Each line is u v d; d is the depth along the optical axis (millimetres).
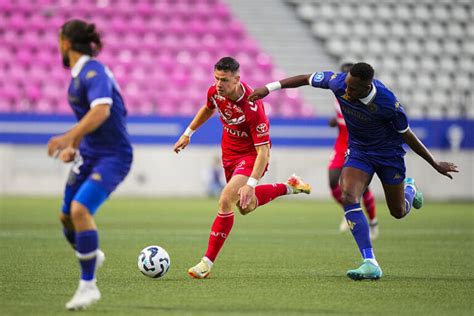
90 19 83312
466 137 70312
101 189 17234
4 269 24031
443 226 44500
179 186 69938
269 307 17688
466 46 87188
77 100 17500
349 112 22172
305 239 35875
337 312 17172
